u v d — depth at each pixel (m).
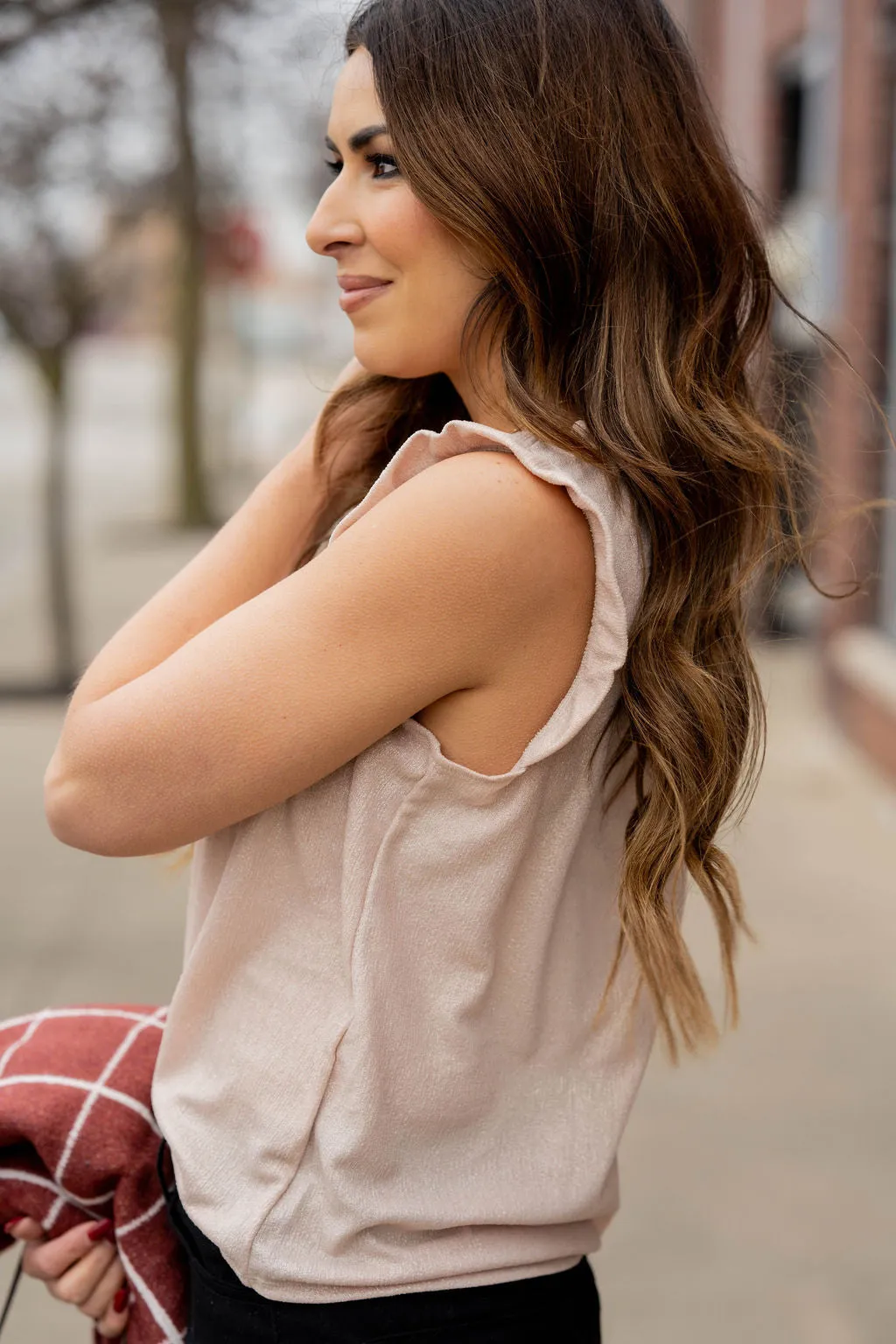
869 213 6.01
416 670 1.07
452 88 1.10
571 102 1.12
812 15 7.11
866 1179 2.95
